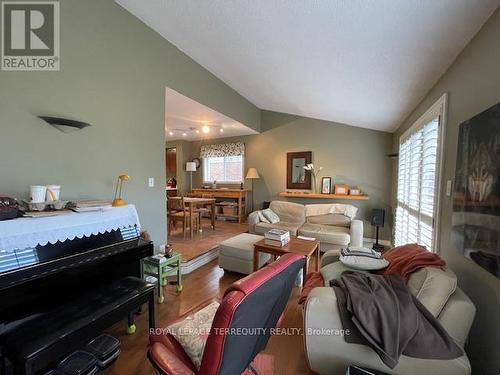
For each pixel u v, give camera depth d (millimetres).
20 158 1790
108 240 1894
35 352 1173
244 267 2898
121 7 2422
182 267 3012
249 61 3004
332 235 3645
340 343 1379
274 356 1717
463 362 1192
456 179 1626
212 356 782
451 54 1683
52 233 1539
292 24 1991
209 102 3723
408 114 3141
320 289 1553
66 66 2021
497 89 1219
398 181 3623
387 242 4418
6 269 1342
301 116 5105
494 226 1179
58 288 1720
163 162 2975
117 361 1650
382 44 1830
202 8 2221
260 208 5672
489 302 1279
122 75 2461
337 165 4789
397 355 1194
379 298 1368
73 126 2012
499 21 1206
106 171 2355
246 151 5805
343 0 1516
